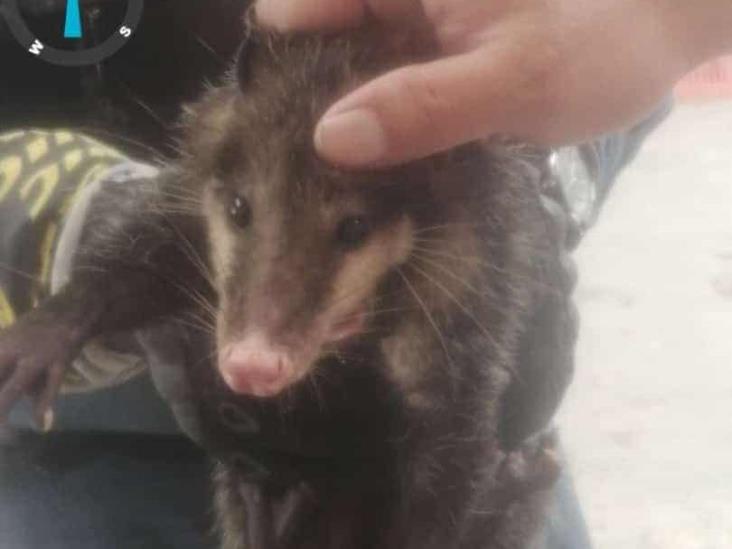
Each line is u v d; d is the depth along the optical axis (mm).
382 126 222
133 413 327
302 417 294
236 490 323
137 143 318
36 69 310
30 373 292
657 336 686
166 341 302
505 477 336
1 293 306
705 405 646
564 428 541
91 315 297
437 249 281
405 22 253
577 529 403
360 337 282
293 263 261
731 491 596
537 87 226
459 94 221
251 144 268
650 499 574
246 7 298
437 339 289
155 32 303
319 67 263
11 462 339
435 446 300
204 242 289
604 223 771
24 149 313
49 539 329
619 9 230
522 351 309
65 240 303
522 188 298
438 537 306
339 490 307
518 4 227
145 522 336
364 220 268
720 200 778
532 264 303
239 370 250
